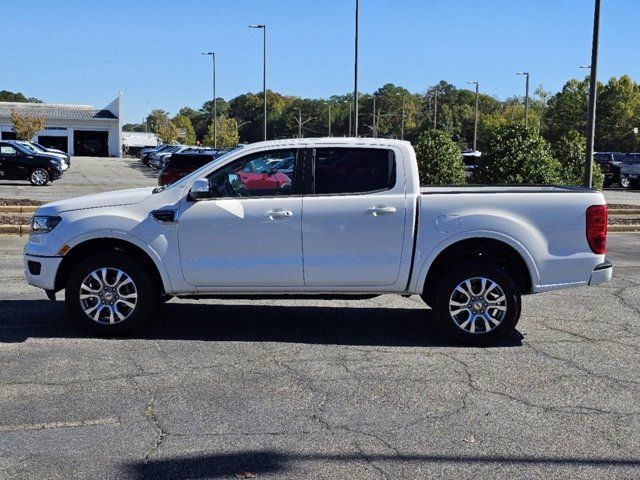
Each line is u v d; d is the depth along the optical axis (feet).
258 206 22.89
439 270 23.72
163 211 23.02
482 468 14.26
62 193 84.74
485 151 65.10
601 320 27.14
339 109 469.16
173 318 26.48
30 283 23.85
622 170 127.65
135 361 21.11
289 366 20.79
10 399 17.90
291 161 23.24
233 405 17.63
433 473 14.02
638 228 59.00
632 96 278.46
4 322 25.52
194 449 15.07
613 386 19.39
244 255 23.00
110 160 224.33
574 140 71.41
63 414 16.97
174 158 73.97
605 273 23.12
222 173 23.39
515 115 391.65
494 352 22.54
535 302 30.32
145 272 23.35
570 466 14.39
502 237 22.54
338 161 23.15
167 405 17.60
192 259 23.09
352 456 14.79
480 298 22.88
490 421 16.78
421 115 469.57
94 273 23.26
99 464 14.33
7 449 15.01
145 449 15.06
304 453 14.90
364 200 22.77
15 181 107.34
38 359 21.20
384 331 24.98
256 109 501.15
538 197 22.81
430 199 22.76
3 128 250.78
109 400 17.90
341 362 21.25
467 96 498.28
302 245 22.86
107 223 23.04
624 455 14.96
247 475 13.89
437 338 24.09
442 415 17.11
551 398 18.38
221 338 23.77
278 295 23.71
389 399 18.16
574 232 22.82
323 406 17.61
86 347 22.50
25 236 49.32
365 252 22.85
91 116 268.82
